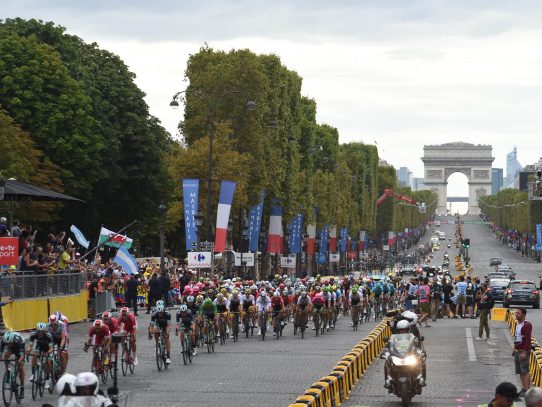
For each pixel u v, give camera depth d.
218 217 99.81
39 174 107.94
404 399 39.03
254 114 123.50
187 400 41.28
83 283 80.38
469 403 41.22
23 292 67.19
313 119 178.00
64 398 24.20
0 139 102.19
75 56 125.62
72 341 65.56
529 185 169.62
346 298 104.50
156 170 137.38
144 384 46.34
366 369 53.56
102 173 123.69
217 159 115.44
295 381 47.94
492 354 62.84
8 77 112.94
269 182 131.00
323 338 75.62
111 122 133.12
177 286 105.62
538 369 46.31
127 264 89.88
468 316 104.06
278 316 75.12
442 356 61.53
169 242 173.88
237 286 76.00
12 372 39.34
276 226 134.12
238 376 49.84
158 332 52.16
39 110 113.88
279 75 138.88
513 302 123.94
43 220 108.38
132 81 136.25
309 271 194.25
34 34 116.50
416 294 90.50
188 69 127.19
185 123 124.69
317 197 188.88
